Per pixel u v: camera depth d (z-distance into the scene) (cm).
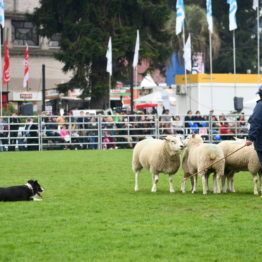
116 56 4850
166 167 1650
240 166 1619
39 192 1518
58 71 7312
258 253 952
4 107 5000
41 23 5294
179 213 1281
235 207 1355
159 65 5959
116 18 5172
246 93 4612
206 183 1645
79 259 923
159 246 992
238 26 7475
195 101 4559
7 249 984
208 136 3841
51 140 3675
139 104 4953
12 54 7075
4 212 1300
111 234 1077
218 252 956
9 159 2884
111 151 3438
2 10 3812
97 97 5106
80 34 5097
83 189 1747
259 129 1495
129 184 1877
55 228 1130
